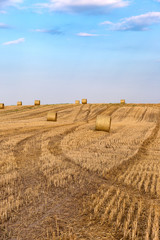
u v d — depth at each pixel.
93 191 5.98
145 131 18.20
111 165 8.37
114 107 39.59
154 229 4.00
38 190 5.96
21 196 5.55
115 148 11.75
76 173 7.26
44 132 16.69
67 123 23.25
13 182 6.40
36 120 26.41
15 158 9.28
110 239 3.85
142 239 3.87
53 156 9.65
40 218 4.55
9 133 15.84
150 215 4.57
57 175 7.11
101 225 4.29
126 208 5.00
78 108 40.00
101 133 16.77
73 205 5.13
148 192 5.99
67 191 5.94
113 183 6.63
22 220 4.47
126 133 17.00
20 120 26.27
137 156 10.24
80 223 4.36
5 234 4.01
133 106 40.31
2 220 4.39
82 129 18.72
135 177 7.19
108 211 4.80
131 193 5.90
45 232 4.05
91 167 7.87
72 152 10.59
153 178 6.86
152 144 13.31
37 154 10.12
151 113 33.06
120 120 28.34
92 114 33.50
